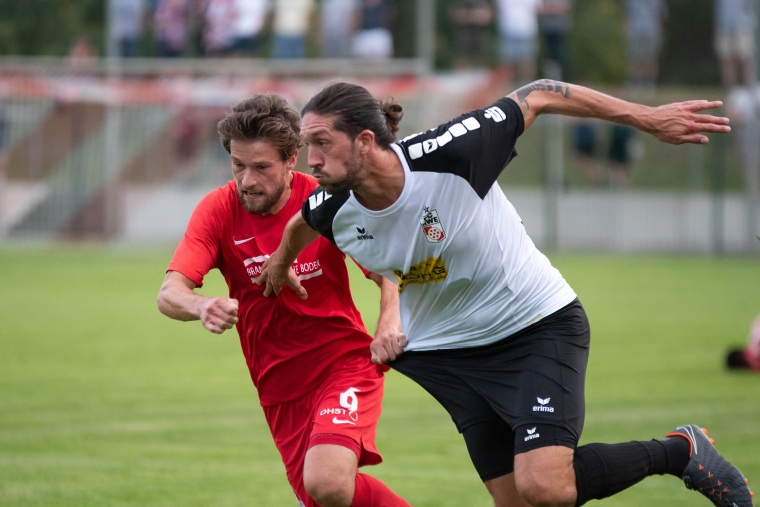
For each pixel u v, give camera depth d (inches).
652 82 2773.1
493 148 467.5
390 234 467.2
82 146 2541.8
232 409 927.7
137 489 658.8
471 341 489.4
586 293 1777.8
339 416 491.2
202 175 2508.6
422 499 638.5
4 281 1881.2
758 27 2466.8
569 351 478.9
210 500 634.2
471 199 463.5
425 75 2484.0
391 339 504.7
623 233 2561.5
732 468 493.7
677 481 684.1
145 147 2527.1
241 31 2583.7
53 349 1243.8
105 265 2156.7
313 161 445.4
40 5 3181.6
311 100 446.9
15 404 939.3
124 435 821.2
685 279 2004.2
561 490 453.1
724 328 1408.7
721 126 485.7
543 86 490.0
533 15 2546.8
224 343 1311.5
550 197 2536.9
